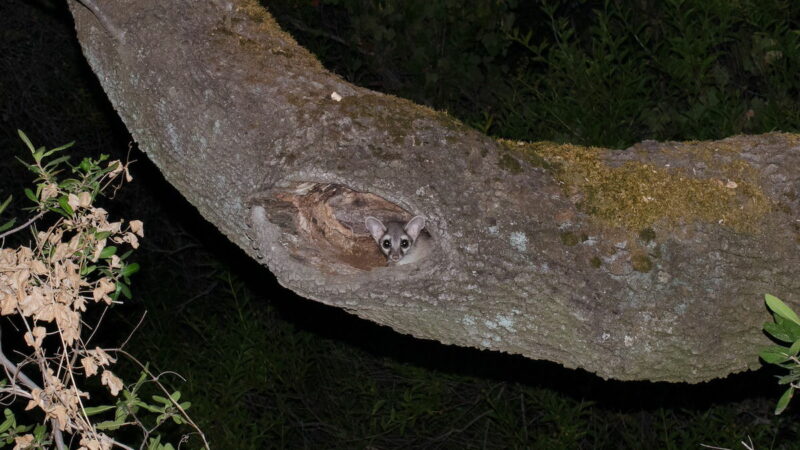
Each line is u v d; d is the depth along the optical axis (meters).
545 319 2.68
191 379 7.80
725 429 7.13
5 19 9.12
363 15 7.44
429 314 2.79
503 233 2.62
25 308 2.51
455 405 8.06
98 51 2.97
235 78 2.71
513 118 6.95
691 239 2.60
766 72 6.29
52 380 2.55
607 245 2.61
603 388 7.61
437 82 7.48
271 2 8.02
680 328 2.62
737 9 6.28
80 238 2.64
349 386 8.27
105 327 8.40
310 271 2.88
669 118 6.45
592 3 7.82
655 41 6.84
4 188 8.91
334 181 2.64
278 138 2.67
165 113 2.82
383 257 4.28
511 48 7.85
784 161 2.71
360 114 2.66
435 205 2.62
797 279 2.64
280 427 8.20
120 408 2.82
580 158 2.71
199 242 9.06
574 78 6.59
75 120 9.12
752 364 2.71
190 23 2.78
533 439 7.96
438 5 7.33
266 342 8.29
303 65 2.76
